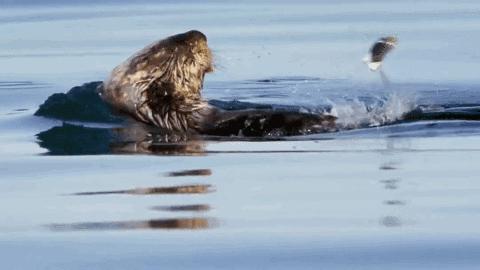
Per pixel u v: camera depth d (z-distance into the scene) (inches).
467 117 1227.2
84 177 1004.6
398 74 1646.2
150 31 2146.9
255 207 885.8
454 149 1079.6
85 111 1269.7
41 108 1310.3
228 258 765.3
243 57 1824.6
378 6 2507.4
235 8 2516.0
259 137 1169.4
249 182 966.4
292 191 935.0
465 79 1585.9
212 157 1074.1
